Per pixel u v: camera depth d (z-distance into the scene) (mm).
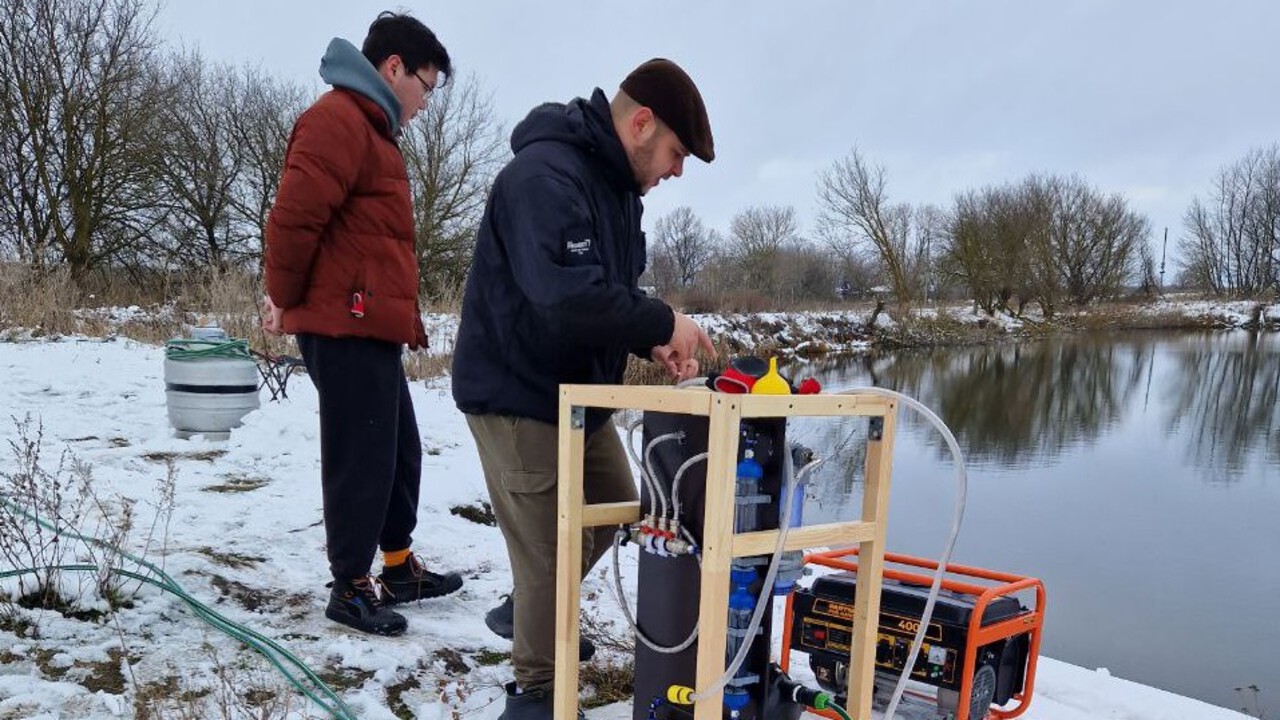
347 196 2559
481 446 2176
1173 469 10203
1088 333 33156
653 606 1959
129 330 10773
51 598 2527
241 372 5281
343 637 2629
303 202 2430
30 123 16516
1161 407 15328
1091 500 8469
